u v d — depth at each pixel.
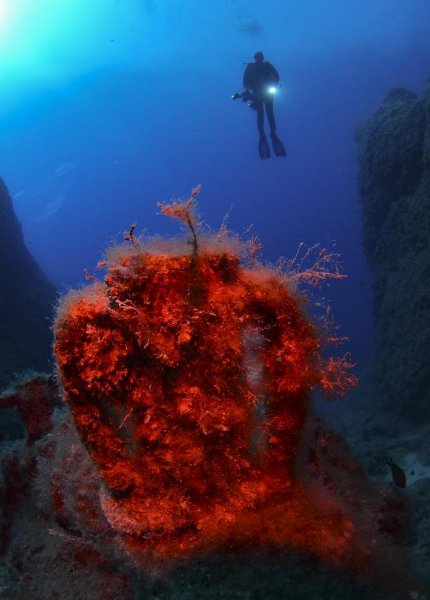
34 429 3.08
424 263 10.80
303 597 1.58
